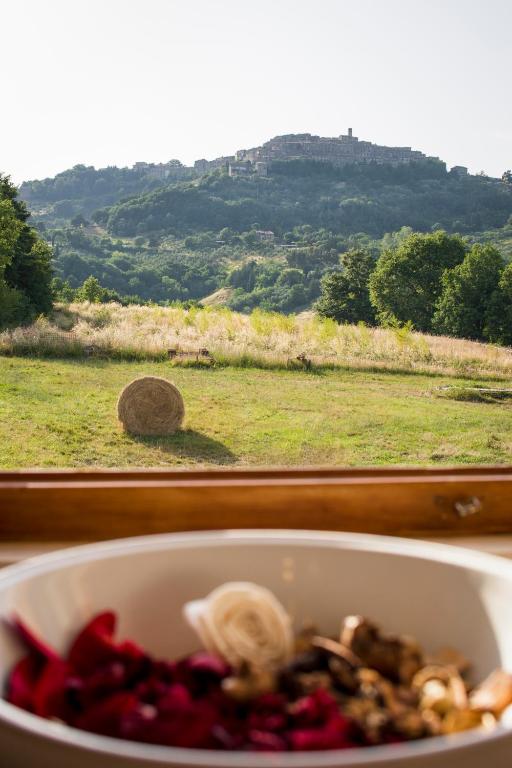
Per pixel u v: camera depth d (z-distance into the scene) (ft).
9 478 4.78
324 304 66.74
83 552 3.03
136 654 2.72
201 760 1.85
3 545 4.51
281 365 45.96
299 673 2.56
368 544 3.20
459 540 4.72
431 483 4.74
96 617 2.80
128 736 2.19
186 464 30.55
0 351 43.96
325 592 3.17
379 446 34.40
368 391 42.55
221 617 2.65
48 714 2.42
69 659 2.70
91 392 37.96
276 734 2.22
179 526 4.58
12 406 34.81
